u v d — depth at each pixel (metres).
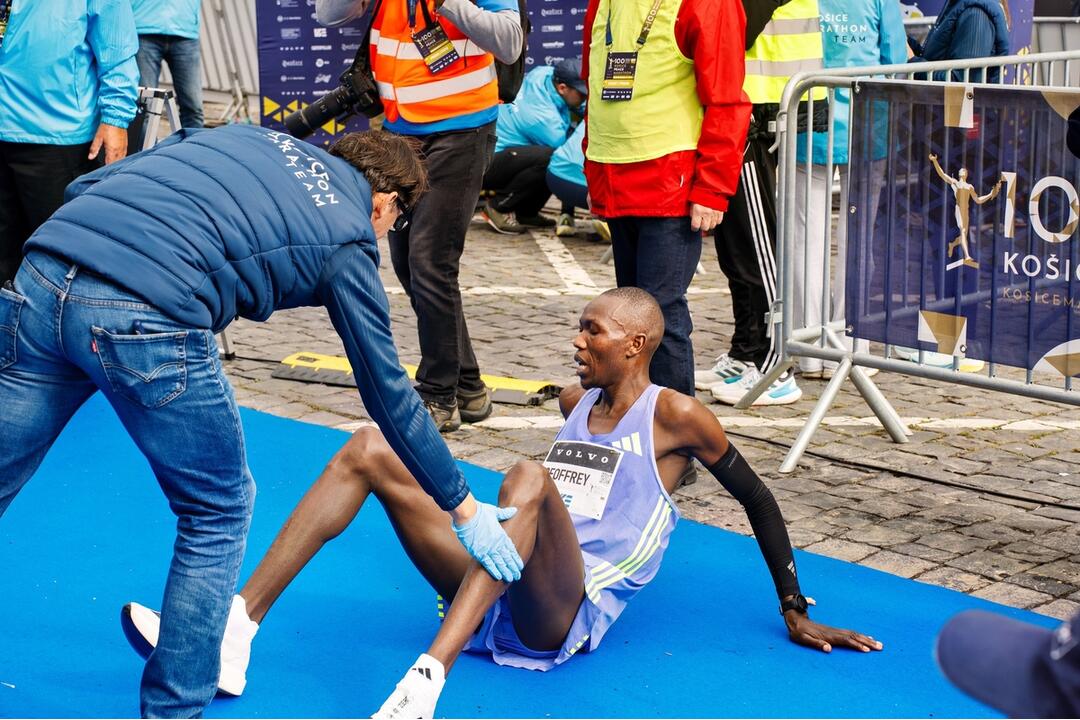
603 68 4.74
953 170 4.59
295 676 3.39
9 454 2.81
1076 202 4.26
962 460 5.06
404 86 5.14
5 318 2.73
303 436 5.35
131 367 2.66
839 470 4.95
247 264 2.73
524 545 3.03
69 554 4.16
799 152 5.89
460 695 3.26
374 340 2.81
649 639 3.57
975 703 3.21
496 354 6.61
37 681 3.36
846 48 5.99
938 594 3.82
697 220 4.64
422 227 5.22
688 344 4.83
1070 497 4.63
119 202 2.71
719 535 4.32
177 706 2.88
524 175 9.54
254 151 2.84
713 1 4.47
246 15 12.88
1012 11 7.69
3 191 5.89
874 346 6.50
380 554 4.16
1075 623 1.55
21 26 5.62
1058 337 4.42
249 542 4.28
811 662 3.44
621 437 3.46
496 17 4.98
